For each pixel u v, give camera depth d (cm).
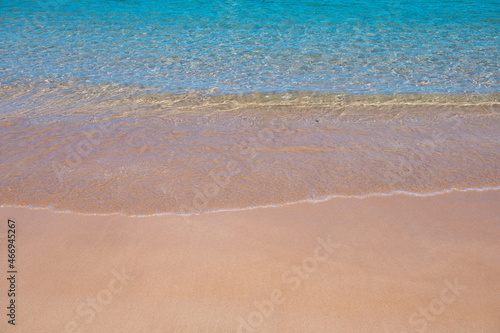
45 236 454
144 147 666
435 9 1614
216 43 1261
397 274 401
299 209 506
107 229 467
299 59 1123
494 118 776
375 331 343
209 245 441
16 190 543
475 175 583
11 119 768
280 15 1562
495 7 1625
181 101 860
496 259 421
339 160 626
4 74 1009
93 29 1403
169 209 505
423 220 484
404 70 1037
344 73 1022
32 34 1341
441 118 778
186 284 388
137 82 967
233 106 836
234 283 389
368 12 1590
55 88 930
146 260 418
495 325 347
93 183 561
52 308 361
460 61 1093
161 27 1427
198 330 343
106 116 787
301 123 760
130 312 358
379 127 743
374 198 529
